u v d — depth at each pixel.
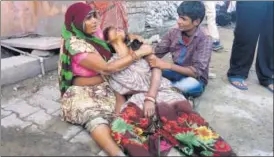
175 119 1.88
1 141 1.88
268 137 1.67
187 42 2.27
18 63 2.80
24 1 3.36
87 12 1.93
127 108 1.95
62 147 1.81
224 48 2.75
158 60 2.09
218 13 3.13
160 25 4.46
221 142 1.69
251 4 1.80
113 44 2.12
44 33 3.55
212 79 2.25
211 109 1.96
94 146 1.83
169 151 1.78
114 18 2.87
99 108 1.95
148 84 2.07
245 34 1.91
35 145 1.82
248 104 1.86
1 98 2.49
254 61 2.08
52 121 2.13
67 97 2.07
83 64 1.98
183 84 2.18
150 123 1.92
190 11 2.09
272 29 1.73
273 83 1.85
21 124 2.10
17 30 3.39
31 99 2.50
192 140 1.73
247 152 1.62
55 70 3.13
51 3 3.43
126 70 2.05
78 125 2.06
